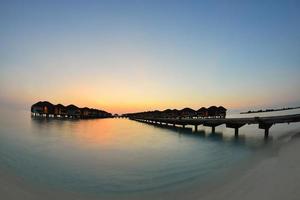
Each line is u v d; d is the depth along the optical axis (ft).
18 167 41.60
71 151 61.62
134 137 99.91
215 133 105.50
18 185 30.42
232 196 23.90
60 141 81.51
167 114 289.94
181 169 42.04
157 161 49.60
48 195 27.86
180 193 28.40
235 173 33.42
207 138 92.17
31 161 47.60
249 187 25.04
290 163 32.76
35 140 81.97
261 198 21.31
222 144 73.87
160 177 36.86
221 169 39.47
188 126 163.43
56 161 48.70
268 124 78.48
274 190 22.57
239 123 87.30
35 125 156.66
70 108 312.91
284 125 128.57
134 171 40.91
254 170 32.35
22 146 67.77
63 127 150.71
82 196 28.12
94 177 36.94
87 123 222.28
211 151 62.28
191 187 30.25
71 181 34.35
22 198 26.11
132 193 29.37
